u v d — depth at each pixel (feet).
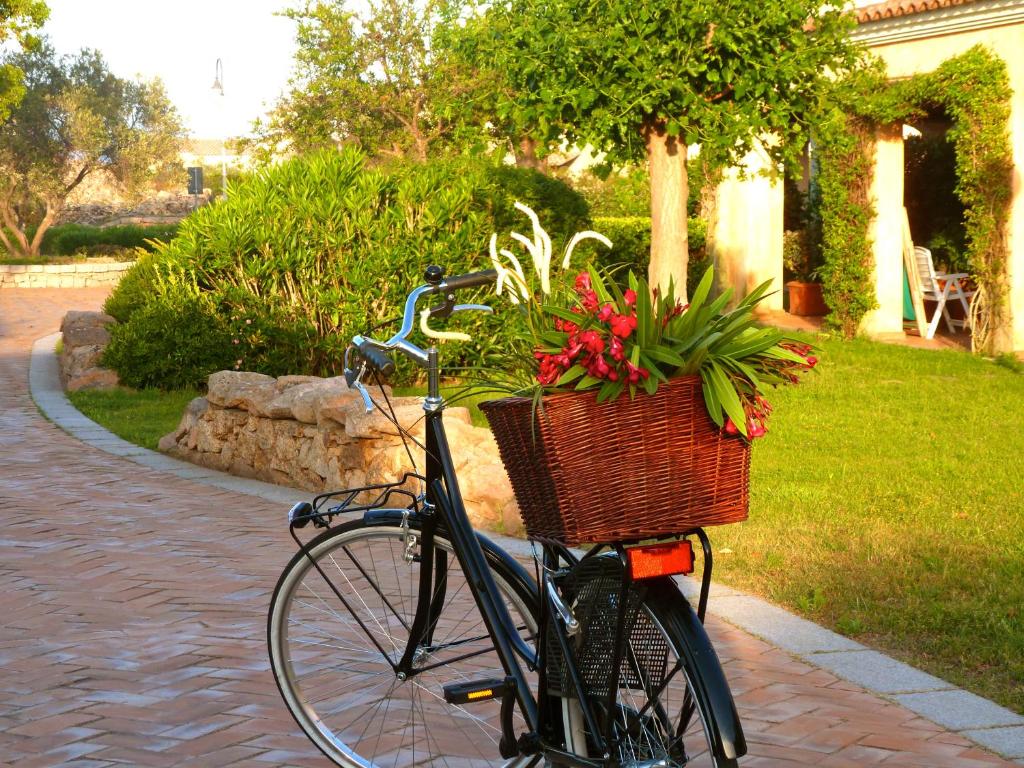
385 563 10.24
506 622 9.63
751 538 20.20
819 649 14.38
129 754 11.09
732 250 59.06
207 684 13.07
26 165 124.47
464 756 10.64
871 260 49.98
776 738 11.51
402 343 9.68
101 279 108.78
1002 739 11.55
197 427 29.55
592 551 9.14
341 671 10.68
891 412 34.30
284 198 41.60
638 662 9.04
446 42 38.29
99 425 35.19
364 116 81.76
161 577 17.95
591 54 35.50
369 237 40.63
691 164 51.39
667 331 8.57
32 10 98.53
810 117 39.04
